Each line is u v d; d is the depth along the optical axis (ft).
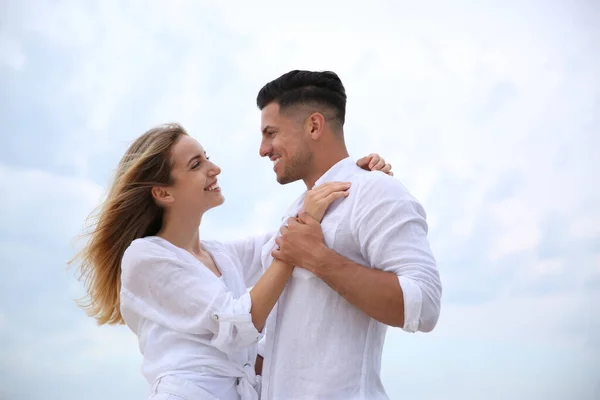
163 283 5.72
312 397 5.24
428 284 4.96
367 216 5.18
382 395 5.39
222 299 5.58
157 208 6.33
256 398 5.73
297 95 5.67
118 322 6.68
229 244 6.68
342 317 5.28
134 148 6.34
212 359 5.62
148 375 5.73
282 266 5.36
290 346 5.37
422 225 5.26
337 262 5.08
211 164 6.31
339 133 5.79
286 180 5.82
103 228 6.34
